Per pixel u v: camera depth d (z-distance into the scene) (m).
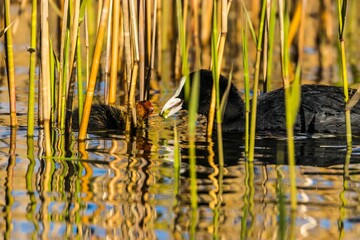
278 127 28.05
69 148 24.41
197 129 28.30
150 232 16.70
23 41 47.91
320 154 23.72
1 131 26.81
